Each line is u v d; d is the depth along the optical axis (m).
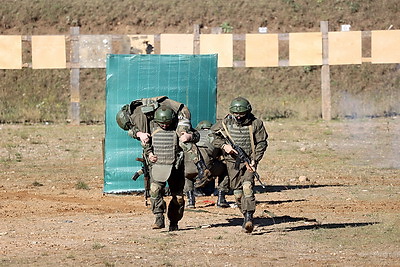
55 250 22.45
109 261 20.67
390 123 70.31
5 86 88.38
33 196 35.22
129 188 35.81
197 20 95.69
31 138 60.44
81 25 94.94
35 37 70.31
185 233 25.34
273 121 73.88
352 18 97.81
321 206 31.42
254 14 97.00
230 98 87.62
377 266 20.14
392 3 100.12
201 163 24.61
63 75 90.56
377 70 93.00
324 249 22.44
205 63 35.62
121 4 97.31
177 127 24.80
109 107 35.34
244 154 24.28
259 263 20.45
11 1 98.00
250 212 24.58
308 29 96.56
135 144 35.78
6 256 21.55
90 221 28.27
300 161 48.06
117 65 35.16
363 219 27.89
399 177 41.09
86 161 48.56
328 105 74.44
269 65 71.62
